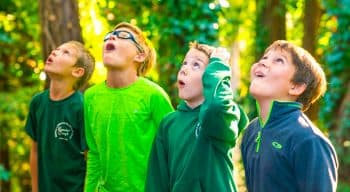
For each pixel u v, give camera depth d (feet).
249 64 37.68
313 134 8.66
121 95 11.98
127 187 11.96
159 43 22.20
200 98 10.51
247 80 32.65
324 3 23.25
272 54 9.24
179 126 10.55
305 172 8.52
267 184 8.85
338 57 22.72
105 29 26.48
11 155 37.52
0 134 34.40
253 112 27.32
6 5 31.53
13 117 32.86
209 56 10.54
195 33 20.65
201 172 10.11
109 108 12.03
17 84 34.55
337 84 22.95
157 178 10.84
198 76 10.46
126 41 11.94
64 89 13.29
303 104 9.36
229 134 9.80
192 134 10.32
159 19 21.42
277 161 8.76
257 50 30.50
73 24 18.65
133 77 12.09
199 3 20.56
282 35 30.01
